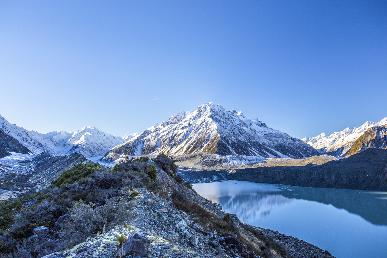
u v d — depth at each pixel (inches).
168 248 775.7
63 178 1845.5
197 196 2325.3
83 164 1996.8
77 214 1039.0
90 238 876.0
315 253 2741.1
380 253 3223.4
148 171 1818.4
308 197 7470.5
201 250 1072.2
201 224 1362.0
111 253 738.2
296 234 3917.3
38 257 845.8
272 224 4471.0
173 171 2469.2
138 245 730.8
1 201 2068.2
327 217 4963.1
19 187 5255.9
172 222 1141.7
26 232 1057.5
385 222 4591.5
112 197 1256.8
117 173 1524.4
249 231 2127.2
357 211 5536.4
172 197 1550.2
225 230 1471.5
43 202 1251.2
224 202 6619.1
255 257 1325.0
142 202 1181.1
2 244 983.6
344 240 3663.9
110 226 972.6
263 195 7795.3
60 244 902.4
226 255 1162.0
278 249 2101.4
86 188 1350.9
